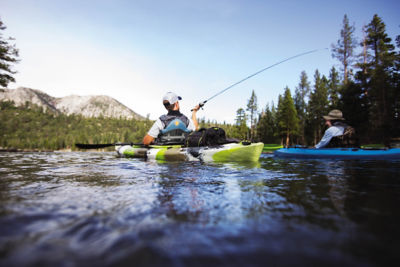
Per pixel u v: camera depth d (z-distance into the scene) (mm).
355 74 20266
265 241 647
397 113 17578
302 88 35969
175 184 1585
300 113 35812
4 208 938
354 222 802
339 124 5703
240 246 616
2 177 1896
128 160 4109
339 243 628
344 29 24266
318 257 551
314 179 1854
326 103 28891
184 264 521
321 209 972
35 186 1479
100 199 1131
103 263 523
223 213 914
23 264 512
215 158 3686
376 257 549
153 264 523
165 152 4074
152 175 2047
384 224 780
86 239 652
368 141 19219
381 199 1152
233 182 1679
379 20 20500
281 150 6301
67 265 511
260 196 1222
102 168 2678
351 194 1273
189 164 3184
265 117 44000
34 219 809
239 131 43812
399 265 512
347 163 3625
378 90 18328
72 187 1455
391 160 4316
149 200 1118
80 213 892
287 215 887
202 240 656
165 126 4504
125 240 649
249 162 3639
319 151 5273
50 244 615
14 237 654
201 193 1292
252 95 42969
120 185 1536
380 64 19125
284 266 510
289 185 1563
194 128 4887
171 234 698
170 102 4516
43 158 4891
